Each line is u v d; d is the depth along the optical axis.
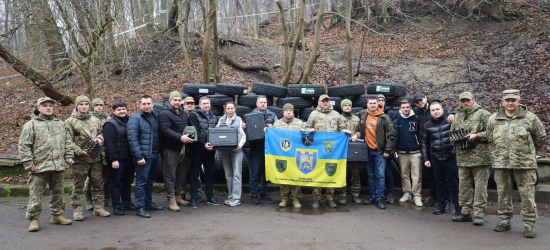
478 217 5.91
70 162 5.78
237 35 22.19
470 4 20.50
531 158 5.25
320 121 7.35
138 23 21.48
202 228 5.67
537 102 12.52
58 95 13.12
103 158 6.40
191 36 18.73
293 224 5.93
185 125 6.89
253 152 7.47
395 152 7.76
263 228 5.69
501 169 5.52
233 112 7.36
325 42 20.88
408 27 21.25
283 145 7.18
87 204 6.88
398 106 8.71
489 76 14.70
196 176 7.13
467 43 18.16
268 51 18.33
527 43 16.80
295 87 8.66
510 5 20.95
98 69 14.50
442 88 14.36
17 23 10.72
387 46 19.22
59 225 5.82
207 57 11.60
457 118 6.13
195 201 7.11
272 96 8.92
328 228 5.72
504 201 5.57
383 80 15.34
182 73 15.66
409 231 5.60
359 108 8.48
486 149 5.81
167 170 6.78
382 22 21.81
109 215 6.41
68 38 10.58
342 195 7.41
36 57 12.57
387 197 7.59
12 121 12.51
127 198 6.86
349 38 12.95
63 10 10.30
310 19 27.38
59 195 5.81
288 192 7.23
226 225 5.83
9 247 4.82
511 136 5.35
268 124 7.38
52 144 5.57
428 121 6.84
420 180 7.39
